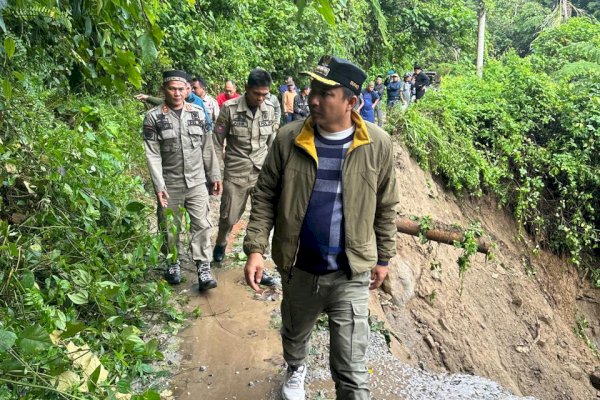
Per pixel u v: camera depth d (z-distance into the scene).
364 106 13.30
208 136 4.82
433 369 7.29
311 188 2.74
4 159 3.53
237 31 14.13
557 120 13.09
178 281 4.98
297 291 2.95
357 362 2.77
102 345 3.44
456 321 8.34
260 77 4.79
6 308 2.85
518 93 13.42
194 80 8.75
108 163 4.68
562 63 17.14
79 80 4.16
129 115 8.00
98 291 3.43
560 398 8.95
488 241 5.79
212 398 3.54
